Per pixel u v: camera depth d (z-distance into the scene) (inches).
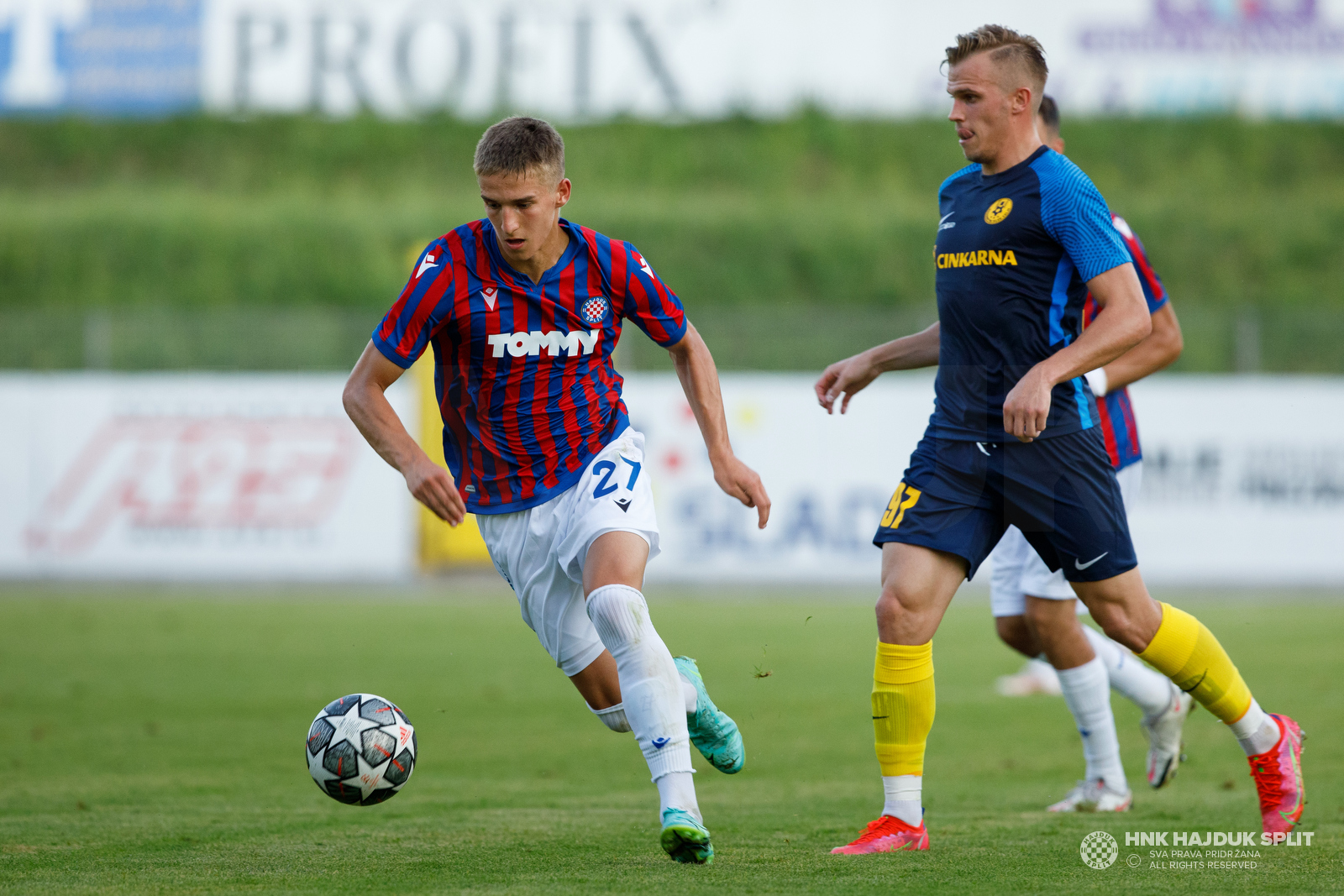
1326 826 573.3
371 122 3831.2
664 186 3624.5
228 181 3703.3
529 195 473.4
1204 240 3341.5
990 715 1022.4
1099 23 3548.2
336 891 431.5
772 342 2394.2
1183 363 2465.6
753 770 797.9
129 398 2219.5
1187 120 3700.8
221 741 900.0
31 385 2224.4
